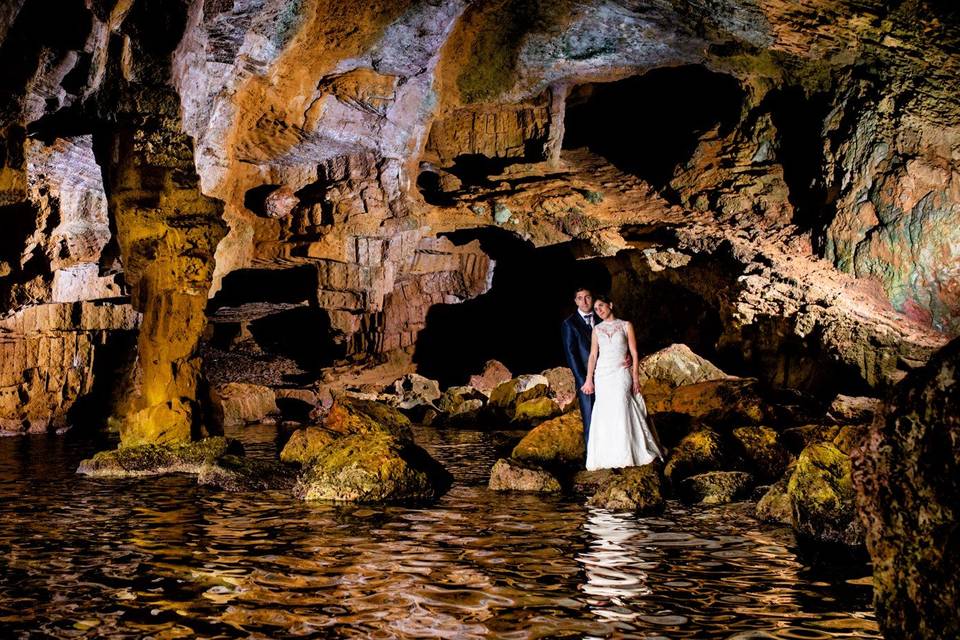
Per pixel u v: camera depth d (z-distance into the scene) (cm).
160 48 916
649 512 618
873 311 1560
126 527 566
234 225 1666
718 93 1933
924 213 1563
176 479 816
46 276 1412
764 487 711
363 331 2267
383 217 1753
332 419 995
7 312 1431
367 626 354
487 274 2170
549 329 2370
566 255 2133
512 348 2381
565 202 1814
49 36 837
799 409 1082
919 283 1574
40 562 467
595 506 643
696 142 1873
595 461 769
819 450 549
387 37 1355
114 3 833
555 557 474
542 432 884
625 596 395
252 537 532
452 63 1645
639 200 1917
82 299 1512
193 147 998
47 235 1330
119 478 825
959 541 195
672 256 1819
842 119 1648
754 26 1440
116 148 989
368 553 485
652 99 2103
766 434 825
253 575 437
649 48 1566
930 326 1571
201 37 1050
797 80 1705
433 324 2280
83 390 1603
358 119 1549
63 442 1298
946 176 1553
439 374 2283
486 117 1842
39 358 1560
